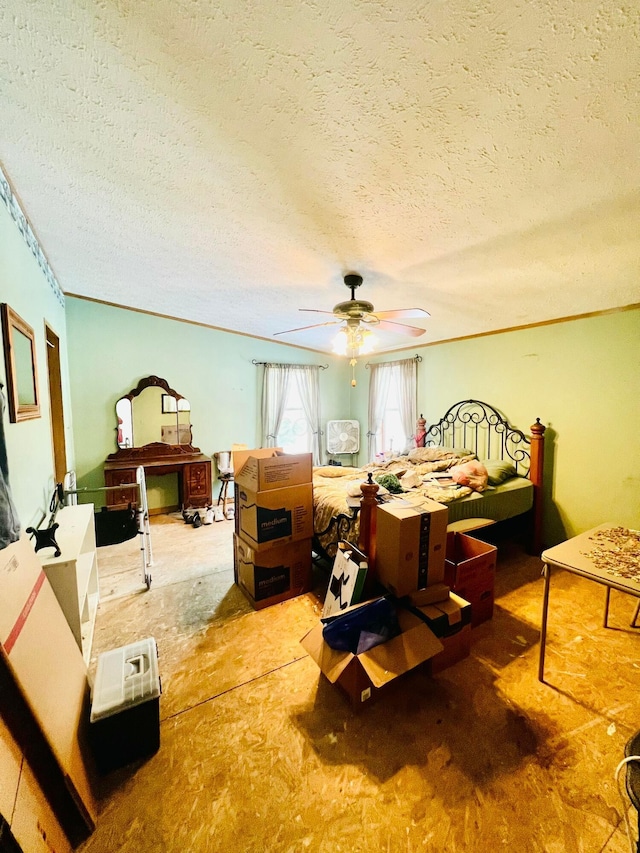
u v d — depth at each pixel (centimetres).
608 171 135
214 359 472
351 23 89
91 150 146
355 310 235
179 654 192
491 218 174
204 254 246
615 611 230
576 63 96
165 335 437
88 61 104
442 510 180
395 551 171
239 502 258
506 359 351
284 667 182
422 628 163
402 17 87
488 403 369
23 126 133
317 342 511
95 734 126
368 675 141
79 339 389
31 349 198
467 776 127
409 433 466
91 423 401
